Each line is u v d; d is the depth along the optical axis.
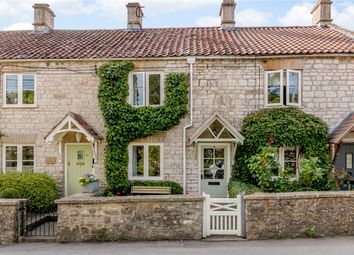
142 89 15.19
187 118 14.91
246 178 14.44
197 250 9.21
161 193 14.49
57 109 15.23
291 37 16.92
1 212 10.50
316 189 13.27
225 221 10.52
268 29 19.30
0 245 10.21
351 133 14.15
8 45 16.81
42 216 13.10
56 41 17.31
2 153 15.35
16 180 13.81
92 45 16.44
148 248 9.51
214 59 14.84
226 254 8.82
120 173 14.72
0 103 15.29
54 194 14.31
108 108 14.73
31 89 15.45
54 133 14.09
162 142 14.95
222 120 13.81
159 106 14.84
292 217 10.32
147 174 15.12
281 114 14.34
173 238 10.35
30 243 10.38
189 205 10.42
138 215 10.43
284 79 14.58
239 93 14.86
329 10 19.20
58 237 10.44
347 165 15.27
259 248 9.29
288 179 12.84
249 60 14.83
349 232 10.45
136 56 14.80
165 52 15.05
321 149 14.27
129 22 19.31
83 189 13.47
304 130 14.05
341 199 10.48
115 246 9.81
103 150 15.11
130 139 14.84
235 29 19.20
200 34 18.23
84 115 15.20
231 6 19.11
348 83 14.68
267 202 10.31
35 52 15.54
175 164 14.91
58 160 15.19
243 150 14.52
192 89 14.88
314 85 14.69
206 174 15.11
